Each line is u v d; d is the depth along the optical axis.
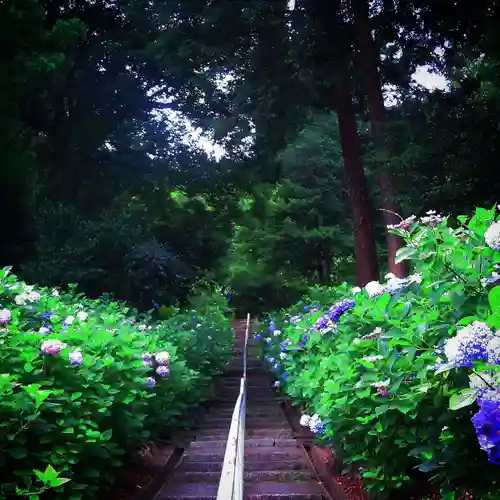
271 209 28.52
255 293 36.88
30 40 14.50
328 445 6.50
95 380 5.37
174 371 8.29
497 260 3.98
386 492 5.12
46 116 17.84
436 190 12.71
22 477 4.43
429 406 4.30
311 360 7.81
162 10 17.88
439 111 13.34
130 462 6.57
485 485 3.79
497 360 2.91
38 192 18.30
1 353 4.79
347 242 28.67
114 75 21.31
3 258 13.74
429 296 4.32
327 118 29.28
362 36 15.89
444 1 14.72
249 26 17.11
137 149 22.12
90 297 13.45
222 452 8.52
